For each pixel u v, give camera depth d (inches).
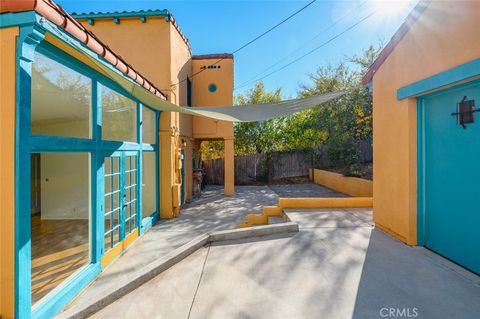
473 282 134.2
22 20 117.0
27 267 123.4
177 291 133.8
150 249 255.9
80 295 173.9
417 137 187.8
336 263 159.2
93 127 202.7
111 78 223.6
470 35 136.4
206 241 199.6
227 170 556.4
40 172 382.3
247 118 342.6
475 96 145.3
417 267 152.1
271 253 177.3
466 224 150.3
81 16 373.4
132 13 372.2
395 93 205.3
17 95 119.5
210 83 550.9
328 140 591.8
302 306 116.3
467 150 150.0
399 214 198.5
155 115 365.1
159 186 370.9
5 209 119.0
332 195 514.0
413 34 183.3
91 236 200.2
